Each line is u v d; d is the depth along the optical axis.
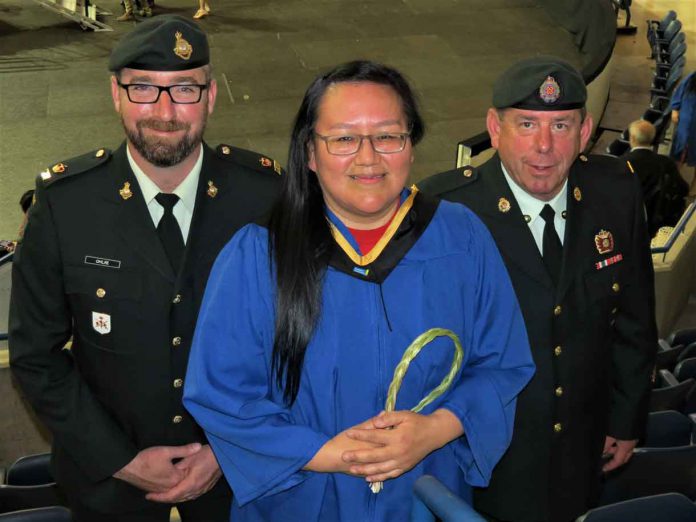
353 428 2.08
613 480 3.37
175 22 2.57
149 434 2.81
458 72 12.20
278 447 2.10
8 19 13.82
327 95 2.01
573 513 3.06
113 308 2.70
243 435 2.12
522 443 2.95
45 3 13.49
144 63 2.51
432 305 2.15
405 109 2.03
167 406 2.79
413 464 2.08
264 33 13.45
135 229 2.70
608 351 3.03
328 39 13.27
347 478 2.20
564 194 2.95
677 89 9.05
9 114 10.92
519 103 2.74
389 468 2.05
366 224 2.13
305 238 2.09
